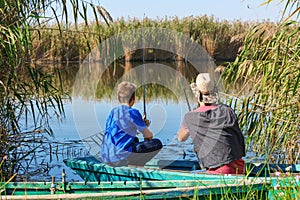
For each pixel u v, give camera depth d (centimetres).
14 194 483
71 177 667
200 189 456
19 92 723
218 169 527
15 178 643
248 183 470
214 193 459
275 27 657
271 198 462
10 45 619
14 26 634
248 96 685
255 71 668
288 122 644
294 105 651
